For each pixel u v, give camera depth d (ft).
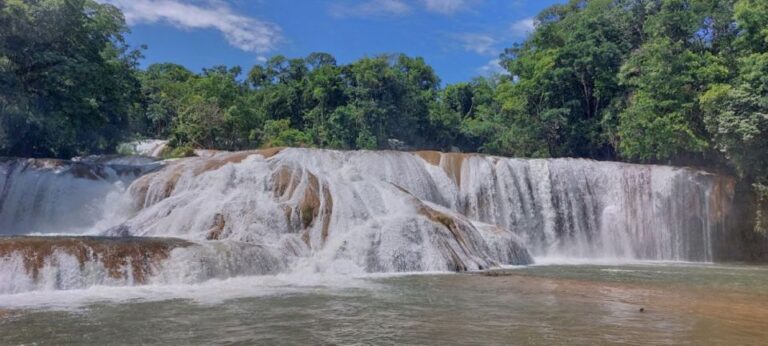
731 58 115.55
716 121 104.94
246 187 71.82
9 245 44.45
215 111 185.88
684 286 55.36
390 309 37.70
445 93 339.57
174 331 30.09
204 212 64.64
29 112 100.99
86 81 107.14
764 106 97.09
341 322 33.06
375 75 264.72
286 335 29.43
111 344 27.09
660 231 102.68
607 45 154.81
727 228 102.17
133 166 86.17
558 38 188.34
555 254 99.86
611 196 104.94
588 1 206.80
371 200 72.69
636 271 72.38
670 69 114.73
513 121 196.54
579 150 172.76
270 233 63.05
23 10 90.74
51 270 44.24
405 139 279.90
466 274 60.29
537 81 173.78
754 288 54.80
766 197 101.50
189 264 49.49
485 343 28.14
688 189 103.04
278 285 49.03
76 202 79.05
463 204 96.89
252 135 208.33
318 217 67.15
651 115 117.39
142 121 208.95
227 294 43.45
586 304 41.04
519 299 42.86
